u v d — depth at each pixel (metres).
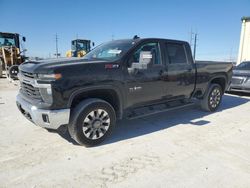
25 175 2.74
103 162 3.10
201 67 5.27
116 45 4.33
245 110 6.14
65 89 3.17
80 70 3.31
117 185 2.58
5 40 15.10
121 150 3.48
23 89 3.79
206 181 2.67
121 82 3.75
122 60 3.80
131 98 3.98
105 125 3.68
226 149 3.56
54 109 3.18
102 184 2.60
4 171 2.82
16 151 3.38
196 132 4.32
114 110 3.77
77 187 2.53
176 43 4.77
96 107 3.49
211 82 5.95
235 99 7.80
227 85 6.28
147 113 4.35
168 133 4.25
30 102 3.45
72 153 3.35
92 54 4.61
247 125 4.80
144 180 2.69
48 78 3.10
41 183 2.59
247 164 3.10
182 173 2.84
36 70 3.19
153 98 4.37
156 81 4.30
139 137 4.03
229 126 4.71
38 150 3.43
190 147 3.62
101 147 3.58
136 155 3.32
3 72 14.67
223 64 5.95
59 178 2.70
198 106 6.27
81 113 3.35
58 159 3.16
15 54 14.23
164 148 3.57
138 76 3.97
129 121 4.96
